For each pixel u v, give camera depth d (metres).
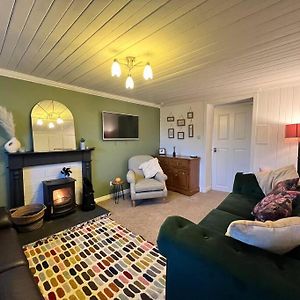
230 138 4.24
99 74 2.60
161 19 1.38
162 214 3.03
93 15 1.33
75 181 3.19
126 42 1.71
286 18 1.36
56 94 3.02
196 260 0.95
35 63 2.21
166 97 4.11
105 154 3.81
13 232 1.70
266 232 0.91
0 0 1.17
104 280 1.64
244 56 1.99
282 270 0.81
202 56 1.99
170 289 1.11
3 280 1.11
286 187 1.96
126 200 3.73
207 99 4.11
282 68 2.34
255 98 3.35
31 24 1.44
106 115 3.73
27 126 2.74
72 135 3.20
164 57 2.01
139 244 2.17
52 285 1.58
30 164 2.73
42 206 2.64
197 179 4.28
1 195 2.55
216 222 1.75
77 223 2.65
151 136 4.83
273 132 3.18
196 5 1.22
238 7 1.24
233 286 0.83
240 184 2.68
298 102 2.93
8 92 2.54
